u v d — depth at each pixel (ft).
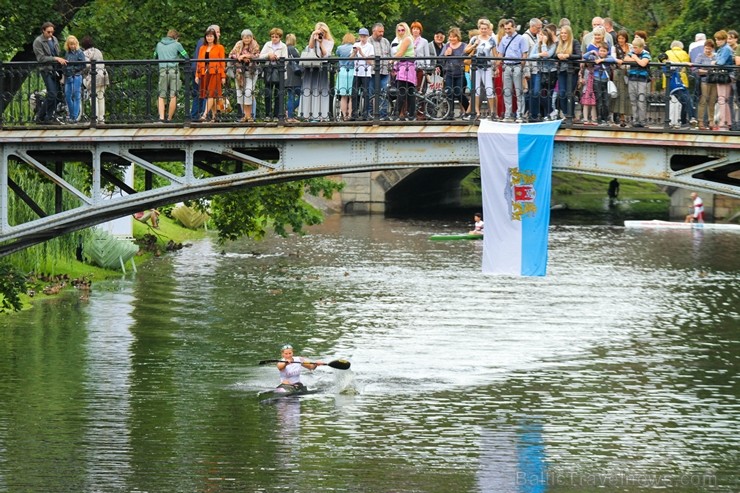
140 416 138.92
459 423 137.59
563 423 138.10
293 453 127.24
